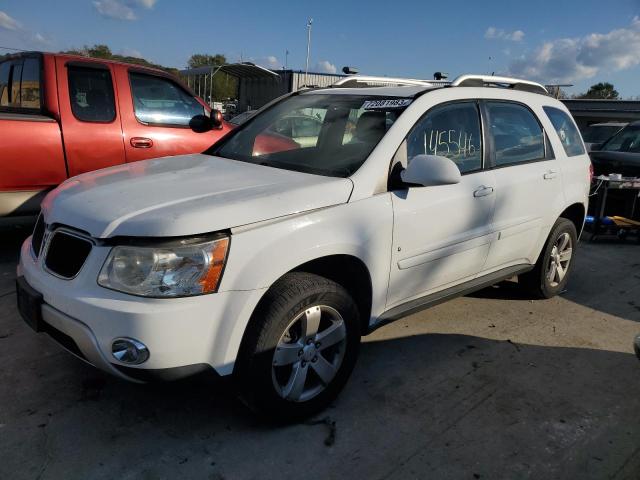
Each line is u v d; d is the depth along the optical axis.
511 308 4.51
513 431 2.84
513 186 3.84
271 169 3.17
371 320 3.09
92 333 2.27
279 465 2.49
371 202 2.91
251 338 2.47
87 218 2.42
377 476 2.46
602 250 6.68
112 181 2.88
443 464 2.56
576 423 2.94
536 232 4.22
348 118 3.43
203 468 2.45
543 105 4.41
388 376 3.30
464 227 3.48
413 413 2.94
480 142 3.69
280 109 3.94
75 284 2.36
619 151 8.40
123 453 2.51
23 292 2.62
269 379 2.54
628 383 3.39
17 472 2.36
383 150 3.05
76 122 5.11
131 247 2.26
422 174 2.87
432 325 4.08
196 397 2.97
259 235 2.44
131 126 5.48
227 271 2.34
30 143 4.82
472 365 3.50
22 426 2.67
